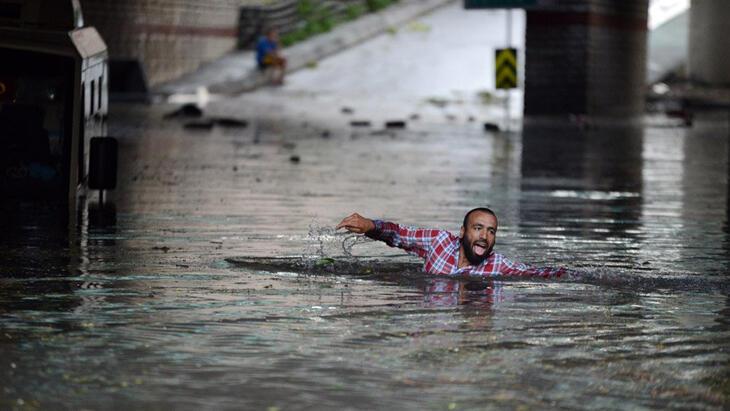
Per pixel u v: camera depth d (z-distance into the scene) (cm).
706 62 11319
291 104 8900
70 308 1745
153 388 1320
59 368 1398
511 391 1330
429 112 8556
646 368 1448
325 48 10894
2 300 1802
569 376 1402
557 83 8056
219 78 9825
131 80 8794
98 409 1238
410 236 2109
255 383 1346
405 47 10988
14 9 3044
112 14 8669
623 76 8588
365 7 12038
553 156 5303
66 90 3022
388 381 1362
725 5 11200
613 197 3672
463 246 2095
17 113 3022
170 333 1588
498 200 3500
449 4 12419
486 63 10488
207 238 2552
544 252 2473
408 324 1666
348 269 2144
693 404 1298
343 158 4950
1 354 1459
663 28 12294
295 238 2567
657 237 2752
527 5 6575
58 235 2555
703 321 1739
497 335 1606
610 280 2083
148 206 3136
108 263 2184
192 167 4366
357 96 9512
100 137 3180
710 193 3850
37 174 3061
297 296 1869
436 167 4622
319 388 1330
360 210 3155
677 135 6900
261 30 10975
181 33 9769
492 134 6681
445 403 1280
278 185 3794
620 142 6278
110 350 1488
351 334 1596
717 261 2381
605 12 8206
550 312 1775
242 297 1853
